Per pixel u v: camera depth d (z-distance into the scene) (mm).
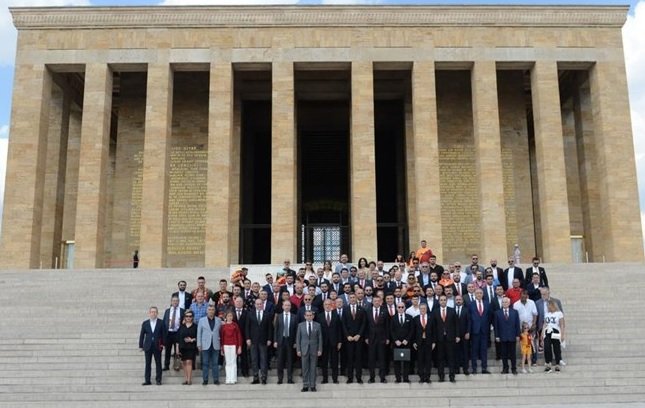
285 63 36000
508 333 17000
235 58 36031
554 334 17344
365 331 16891
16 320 21016
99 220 34656
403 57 36094
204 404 15766
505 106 39469
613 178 35406
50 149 39000
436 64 36500
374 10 36406
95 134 35281
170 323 17422
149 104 35562
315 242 43500
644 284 24859
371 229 34406
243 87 40062
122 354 18547
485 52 36250
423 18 36438
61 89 39656
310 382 16312
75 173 41406
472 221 37938
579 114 38875
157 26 36312
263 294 17000
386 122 42719
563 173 35156
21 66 35969
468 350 17344
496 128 35562
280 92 35719
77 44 36219
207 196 34719
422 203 34750
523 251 37656
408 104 39219
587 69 37688
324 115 42594
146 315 21453
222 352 16797
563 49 36531
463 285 19047
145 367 16734
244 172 42000
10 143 35188
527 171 38656
